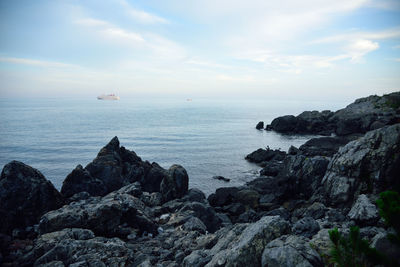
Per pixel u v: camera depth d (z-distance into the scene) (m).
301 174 37.22
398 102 122.94
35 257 14.69
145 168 45.50
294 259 10.23
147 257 15.00
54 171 63.31
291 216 28.78
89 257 14.23
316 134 125.00
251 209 34.25
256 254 11.53
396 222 6.59
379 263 7.00
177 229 21.02
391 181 25.00
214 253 13.90
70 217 17.91
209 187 51.31
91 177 35.56
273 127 143.88
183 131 141.25
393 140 25.94
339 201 27.16
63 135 121.69
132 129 147.75
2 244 16.02
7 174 21.91
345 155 29.14
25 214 21.00
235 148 93.88
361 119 107.81
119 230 19.17
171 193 33.81
